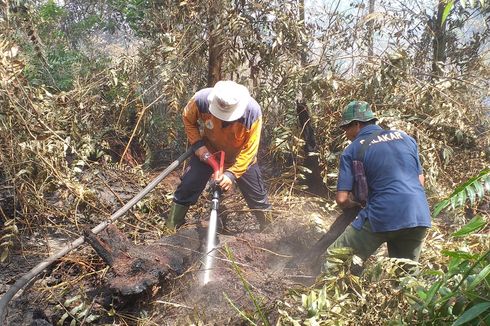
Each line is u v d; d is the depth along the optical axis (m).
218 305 3.49
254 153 4.41
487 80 6.80
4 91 4.42
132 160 6.49
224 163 4.66
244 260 4.16
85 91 6.01
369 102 5.79
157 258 3.75
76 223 4.62
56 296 3.75
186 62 6.43
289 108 5.87
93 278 3.96
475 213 5.22
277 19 6.28
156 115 6.54
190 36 6.37
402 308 3.05
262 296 3.53
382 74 5.69
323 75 6.04
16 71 4.48
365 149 3.76
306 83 5.79
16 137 4.55
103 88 6.49
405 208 3.62
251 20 6.34
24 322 3.54
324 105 5.77
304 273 4.02
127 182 5.80
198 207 5.47
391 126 5.40
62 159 4.85
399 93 5.90
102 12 8.34
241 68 6.73
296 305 3.31
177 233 4.27
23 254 4.36
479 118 6.34
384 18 6.79
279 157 5.83
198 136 4.59
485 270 2.33
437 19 7.06
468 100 6.17
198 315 3.41
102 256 3.75
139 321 3.48
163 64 6.13
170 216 4.73
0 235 4.66
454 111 5.70
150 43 6.87
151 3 6.89
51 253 4.46
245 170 4.41
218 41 6.23
